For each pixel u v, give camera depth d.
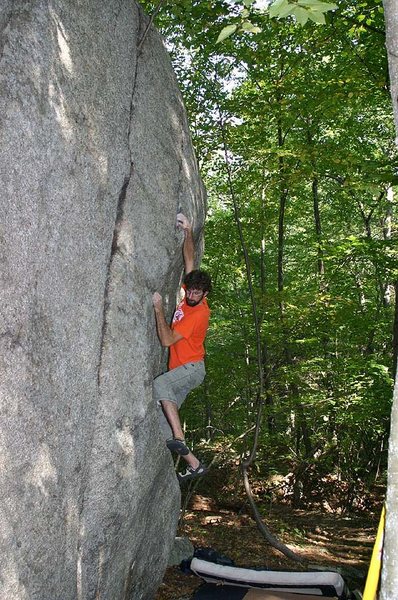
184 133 5.99
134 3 5.38
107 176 4.43
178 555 7.99
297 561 9.19
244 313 13.28
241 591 4.18
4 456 3.21
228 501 12.88
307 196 17.41
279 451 15.10
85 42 4.32
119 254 4.61
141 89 5.17
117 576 4.86
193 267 5.72
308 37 11.30
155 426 5.21
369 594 2.52
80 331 4.04
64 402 3.82
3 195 3.30
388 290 16.73
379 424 13.34
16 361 3.35
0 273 3.26
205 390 13.20
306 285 13.77
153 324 5.18
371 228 20.27
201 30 9.07
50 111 3.76
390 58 2.67
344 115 14.98
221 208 17.23
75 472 3.98
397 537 2.35
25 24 3.64
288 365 12.56
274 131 14.61
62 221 3.84
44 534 3.61
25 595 3.40
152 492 5.41
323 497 14.57
